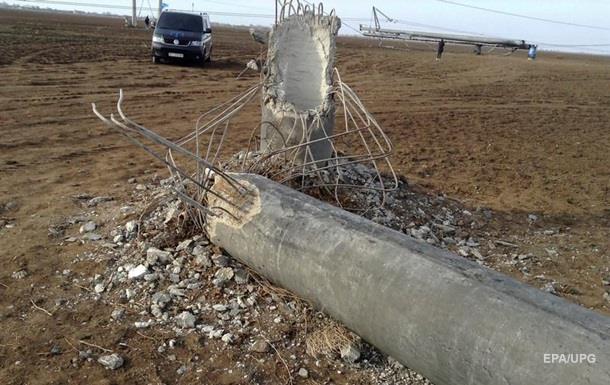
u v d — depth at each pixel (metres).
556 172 8.77
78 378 3.27
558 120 13.97
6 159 7.21
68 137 8.67
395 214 5.80
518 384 2.55
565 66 34.50
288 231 3.88
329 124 5.68
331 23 6.05
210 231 4.49
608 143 11.38
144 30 44.56
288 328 3.86
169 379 3.33
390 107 14.24
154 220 5.06
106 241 4.82
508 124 12.86
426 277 3.10
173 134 9.39
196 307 4.02
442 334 2.86
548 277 5.05
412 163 8.62
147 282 4.22
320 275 3.55
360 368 3.58
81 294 4.10
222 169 4.91
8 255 4.53
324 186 5.47
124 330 3.73
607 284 4.99
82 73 15.23
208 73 17.72
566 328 2.58
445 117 13.22
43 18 57.16
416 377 3.51
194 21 19.55
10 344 3.51
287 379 3.43
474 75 24.16
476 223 6.18
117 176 6.77
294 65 6.15
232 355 3.57
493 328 2.71
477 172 8.40
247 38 48.12
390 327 3.12
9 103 10.76
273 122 5.71
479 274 3.05
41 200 5.75
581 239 6.02
